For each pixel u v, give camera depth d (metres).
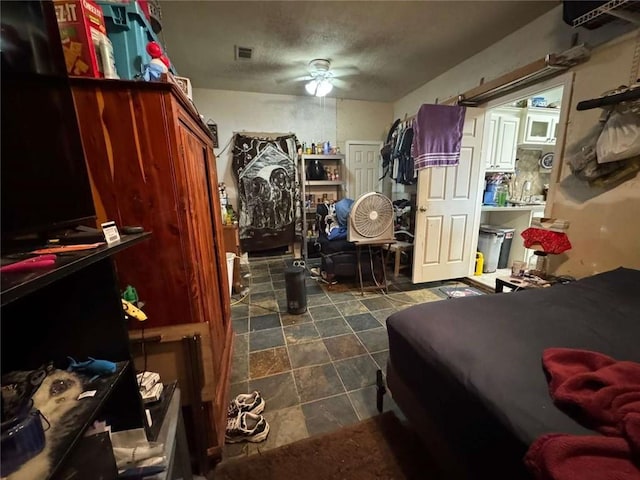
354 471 1.18
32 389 0.60
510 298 1.39
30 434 0.48
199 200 1.24
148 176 0.93
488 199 3.55
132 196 0.93
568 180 2.13
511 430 0.70
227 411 1.41
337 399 1.59
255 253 4.64
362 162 4.79
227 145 4.32
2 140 0.51
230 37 2.59
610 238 1.90
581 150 1.97
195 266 1.04
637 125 1.62
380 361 1.93
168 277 1.01
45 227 0.60
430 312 1.27
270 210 4.37
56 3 0.81
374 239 2.89
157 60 1.07
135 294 0.96
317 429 1.40
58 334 0.71
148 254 0.98
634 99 1.57
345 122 4.70
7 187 0.51
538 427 0.67
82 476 0.63
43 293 0.68
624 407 0.64
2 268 0.45
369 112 4.77
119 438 0.78
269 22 2.35
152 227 0.96
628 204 1.79
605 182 1.87
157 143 0.91
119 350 0.74
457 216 3.23
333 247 3.27
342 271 3.29
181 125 0.99
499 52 2.71
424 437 1.10
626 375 0.75
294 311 2.63
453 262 3.35
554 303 1.32
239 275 3.17
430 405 1.05
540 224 2.29
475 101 2.96
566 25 2.11
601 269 1.96
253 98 4.27
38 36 0.60
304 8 2.17
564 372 0.79
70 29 0.83
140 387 0.94
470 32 2.54
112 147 0.89
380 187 4.88
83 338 0.72
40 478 0.45
